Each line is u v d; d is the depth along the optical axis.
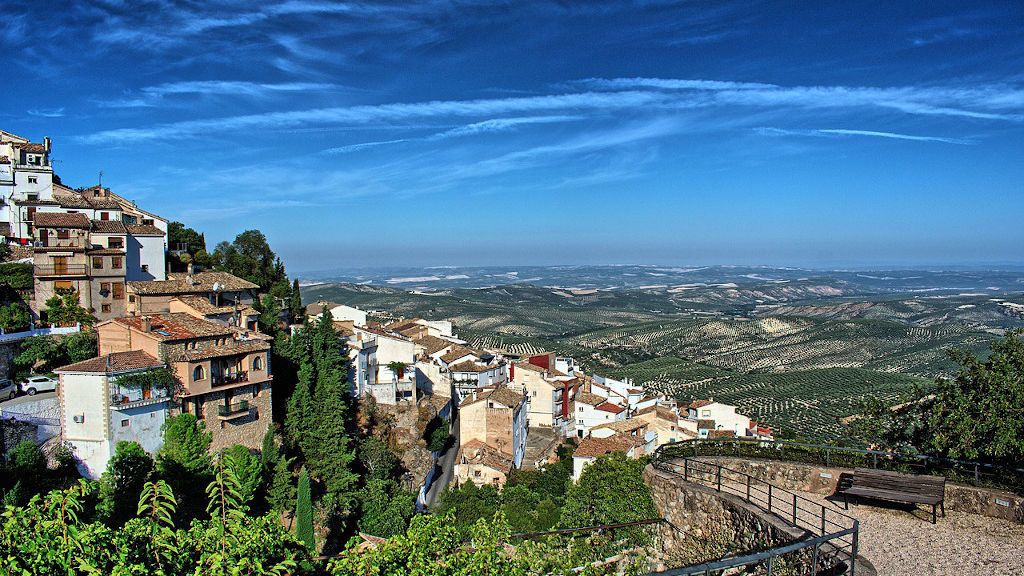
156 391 49.41
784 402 172.50
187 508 45.12
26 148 81.19
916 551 20.45
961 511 23.58
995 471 26.25
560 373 130.38
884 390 177.25
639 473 29.64
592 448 85.12
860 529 22.19
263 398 58.75
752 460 27.94
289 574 19.30
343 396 77.25
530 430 113.25
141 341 52.12
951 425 32.47
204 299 70.81
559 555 25.19
